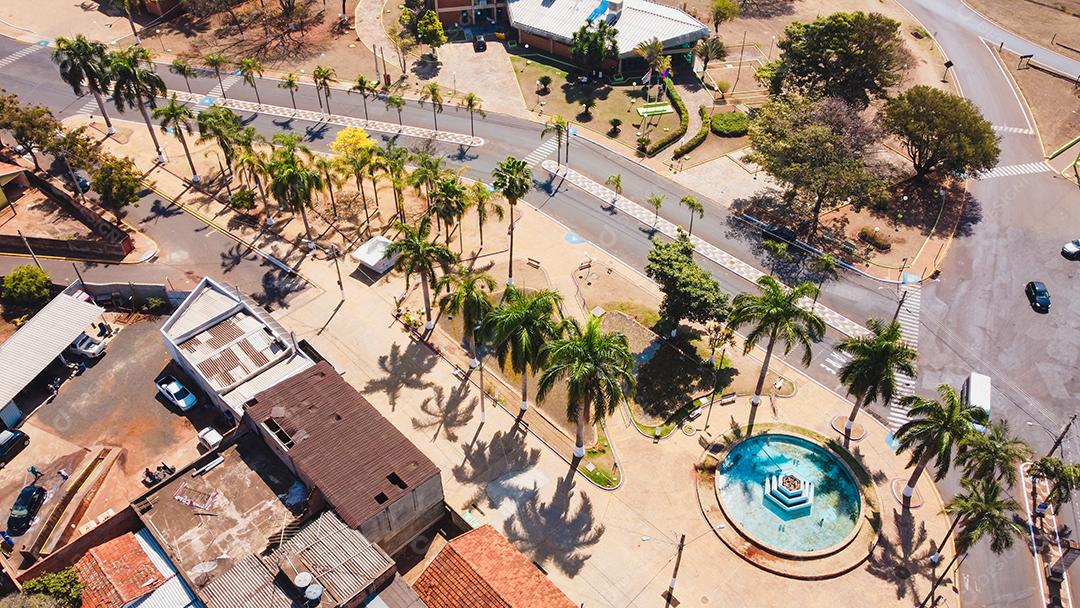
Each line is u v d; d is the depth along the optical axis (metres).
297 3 161.38
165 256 101.38
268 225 107.00
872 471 77.44
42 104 128.38
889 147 128.25
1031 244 108.00
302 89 135.88
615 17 144.75
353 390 74.44
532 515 73.00
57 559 63.75
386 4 163.25
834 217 112.62
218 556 62.56
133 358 87.38
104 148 119.69
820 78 126.44
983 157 109.44
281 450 68.75
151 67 121.94
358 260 100.94
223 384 78.44
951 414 66.00
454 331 92.00
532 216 111.00
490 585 59.75
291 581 56.62
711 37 156.25
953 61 153.12
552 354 70.44
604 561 69.62
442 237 106.19
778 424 82.00
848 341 74.88
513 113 132.50
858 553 70.31
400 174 104.44
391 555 69.69
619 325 93.19
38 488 72.31
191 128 125.06
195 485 68.25
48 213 107.69
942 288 100.62
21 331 84.94
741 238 108.19
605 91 138.88
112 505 72.62
